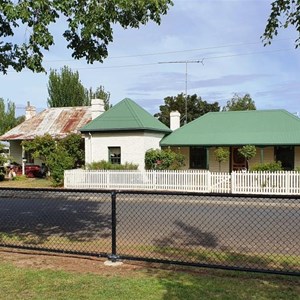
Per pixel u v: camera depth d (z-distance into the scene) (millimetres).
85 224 11328
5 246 7555
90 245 8375
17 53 8164
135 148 26203
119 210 14352
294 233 9859
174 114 31531
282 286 5383
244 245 8555
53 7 6980
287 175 19656
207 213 13367
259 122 27938
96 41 8555
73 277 5758
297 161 25547
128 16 7797
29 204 16391
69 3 7035
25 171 32500
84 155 29250
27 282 5527
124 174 22984
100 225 11156
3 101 59031
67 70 54688
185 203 16078
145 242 8828
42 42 7141
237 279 5727
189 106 57250
